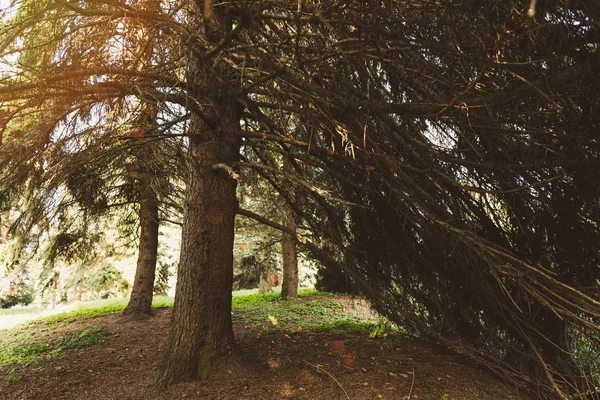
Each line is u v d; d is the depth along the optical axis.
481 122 4.19
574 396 4.00
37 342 7.48
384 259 5.80
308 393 4.35
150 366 5.52
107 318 9.27
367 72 4.47
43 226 7.37
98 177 7.52
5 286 14.48
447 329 5.52
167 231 17.05
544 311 4.48
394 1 3.42
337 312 9.23
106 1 3.78
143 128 5.96
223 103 4.74
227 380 4.59
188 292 4.80
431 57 4.03
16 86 3.73
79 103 5.09
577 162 3.96
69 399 4.72
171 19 4.25
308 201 6.11
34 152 5.30
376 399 4.20
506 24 3.06
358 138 4.74
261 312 9.03
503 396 4.44
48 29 4.08
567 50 3.00
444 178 4.62
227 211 4.98
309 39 4.26
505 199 4.58
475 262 4.69
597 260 4.47
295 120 5.46
